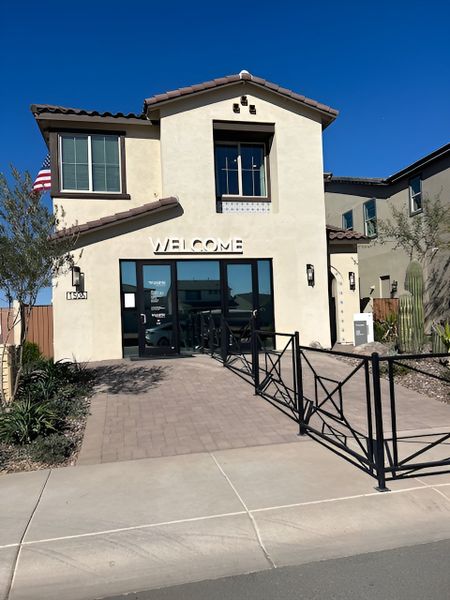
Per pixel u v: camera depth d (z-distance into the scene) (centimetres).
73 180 1282
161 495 443
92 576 330
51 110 1239
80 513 409
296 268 1323
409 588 310
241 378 938
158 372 996
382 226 1706
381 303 1794
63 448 563
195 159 1271
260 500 427
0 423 607
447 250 1664
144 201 1312
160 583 323
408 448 569
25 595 312
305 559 348
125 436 624
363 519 397
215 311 1261
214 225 1271
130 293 1209
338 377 961
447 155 1639
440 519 401
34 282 716
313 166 1350
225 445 587
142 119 1299
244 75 1292
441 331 1145
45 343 1275
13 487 470
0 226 690
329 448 568
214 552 356
